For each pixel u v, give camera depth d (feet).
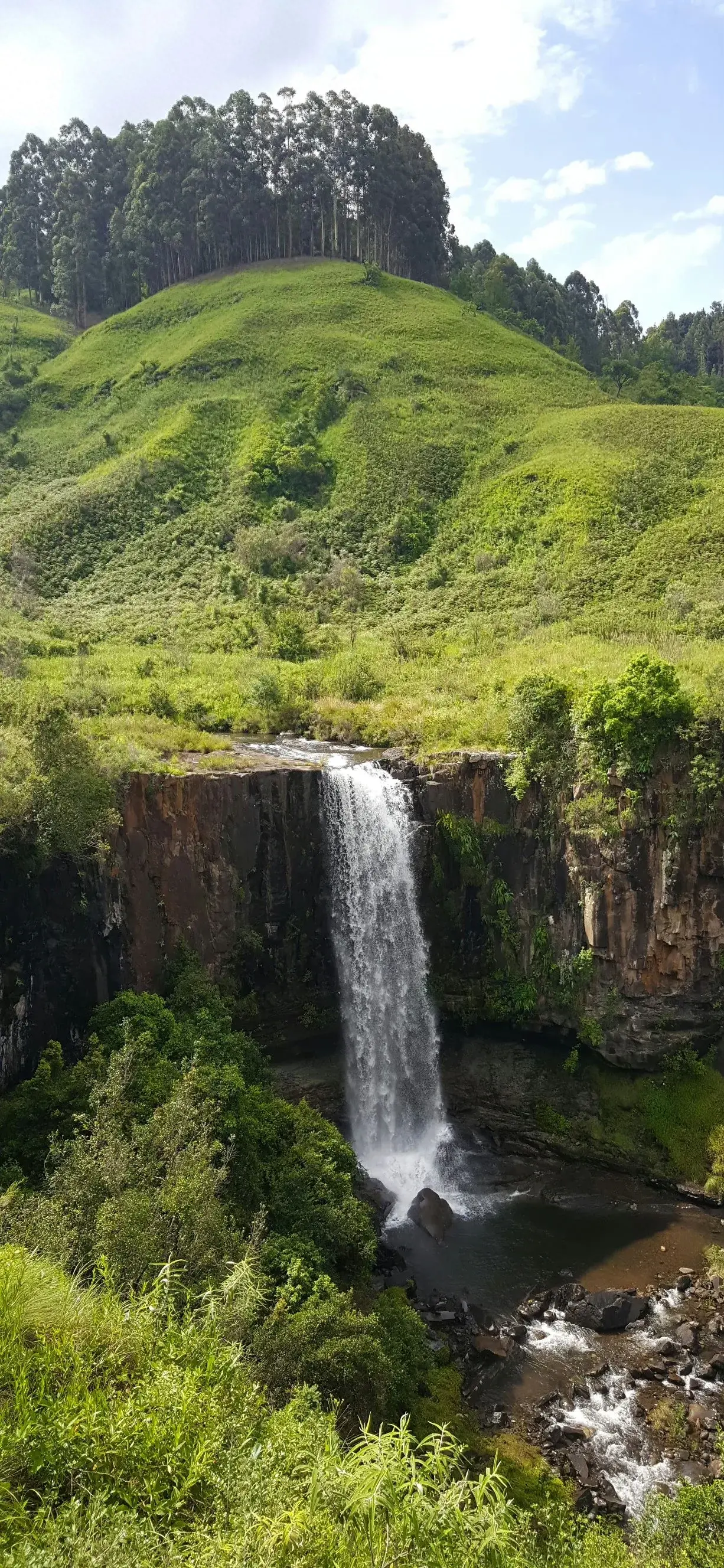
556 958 109.91
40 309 459.73
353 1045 110.93
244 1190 69.56
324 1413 41.75
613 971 104.99
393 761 118.32
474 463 270.46
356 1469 28.43
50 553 246.68
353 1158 83.97
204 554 241.76
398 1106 113.29
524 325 460.14
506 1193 99.71
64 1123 66.49
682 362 573.74
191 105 442.91
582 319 573.74
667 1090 105.29
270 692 147.54
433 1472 30.86
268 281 403.34
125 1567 23.97
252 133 433.07
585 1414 69.36
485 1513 27.43
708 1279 84.23
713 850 102.01
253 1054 90.22
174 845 97.19
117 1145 54.60
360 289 395.96
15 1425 28.63
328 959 111.04
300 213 438.81
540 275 576.20
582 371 374.43
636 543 208.95
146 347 374.84
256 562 232.12
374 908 111.24
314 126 435.12
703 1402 70.59
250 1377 41.78
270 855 105.50
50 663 158.61
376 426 292.20
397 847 111.86
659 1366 73.92
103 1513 25.64
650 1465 64.75
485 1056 115.44
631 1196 98.37
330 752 125.70
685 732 100.89
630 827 101.96
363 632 197.77
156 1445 28.99
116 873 90.94
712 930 103.35
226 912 102.37
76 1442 28.68
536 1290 83.25
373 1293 75.61
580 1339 77.25
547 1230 92.58
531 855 111.45
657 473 236.43
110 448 300.40
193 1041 82.02
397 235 465.47
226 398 309.42
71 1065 82.38
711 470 234.17
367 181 445.78
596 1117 106.22
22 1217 47.44
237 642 190.29
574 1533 50.19
